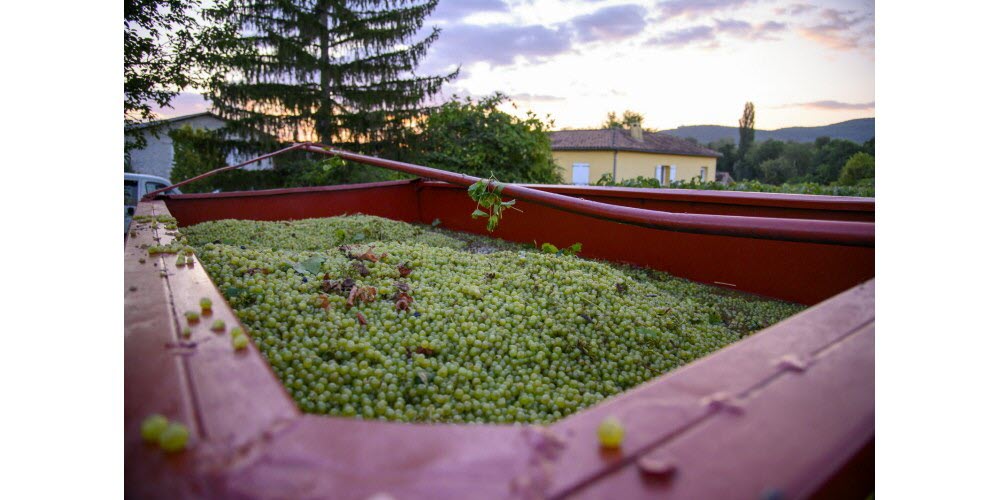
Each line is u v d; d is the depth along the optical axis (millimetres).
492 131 13109
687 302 3002
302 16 11445
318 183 11844
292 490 549
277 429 650
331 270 2697
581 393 1934
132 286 1343
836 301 1015
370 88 12602
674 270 3809
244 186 11992
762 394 712
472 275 2867
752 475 571
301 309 2082
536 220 5148
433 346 1994
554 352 2113
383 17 12484
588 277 2791
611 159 28594
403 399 1704
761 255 3258
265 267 2475
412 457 595
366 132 12289
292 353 1702
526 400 1769
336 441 624
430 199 7039
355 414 1568
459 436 629
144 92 7996
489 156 12883
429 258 3113
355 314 2174
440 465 581
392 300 2387
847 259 2857
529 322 2279
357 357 1822
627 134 31969
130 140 8148
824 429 645
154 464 595
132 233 2400
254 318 1899
